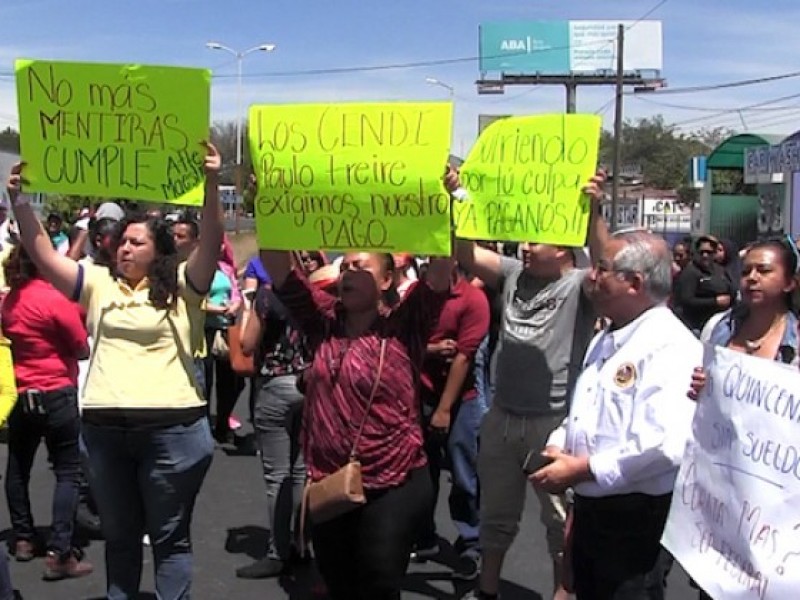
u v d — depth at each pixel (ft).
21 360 17.30
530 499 22.66
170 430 13.46
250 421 31.22
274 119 12.54
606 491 10.58
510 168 13.41
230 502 22.35
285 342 17.60
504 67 215.51
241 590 17.21
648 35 214.69
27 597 16.70
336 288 14.82
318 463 12.46
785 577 9.35
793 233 75.87
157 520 13.73
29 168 12.84
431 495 12.75
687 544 10.23
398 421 12.23
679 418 10.29
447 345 17.34
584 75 215.51
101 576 17.72
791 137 80.07
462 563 17.83
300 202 12.54
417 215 12.29
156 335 13.47
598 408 10.82
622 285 10.77
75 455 17.66
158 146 12.80
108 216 22.45
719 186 100.89
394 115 12.24
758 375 9.70
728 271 37.27
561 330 14.73
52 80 12.72
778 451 9.49
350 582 12.76
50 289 17.25
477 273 15.61
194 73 12.74
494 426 15.31
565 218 13.05
